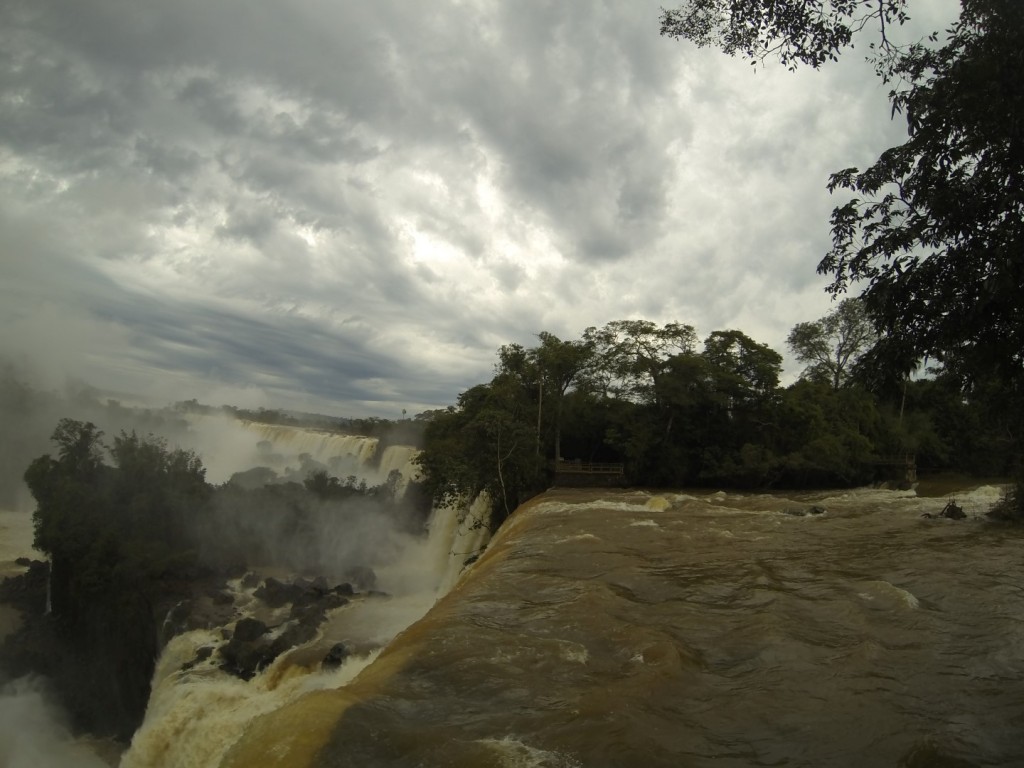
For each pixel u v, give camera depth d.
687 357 55.94
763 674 11.32
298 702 9.43
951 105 7.15
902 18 7.95
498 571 19.80
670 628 13.98
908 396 9.35
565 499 41.47
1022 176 6.88
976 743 8.73
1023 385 8.14
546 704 9.73
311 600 36.97
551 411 56.09
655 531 27.59
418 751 8.12
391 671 11.03
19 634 44.12
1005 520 30.62
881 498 44.91
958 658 12.13
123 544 42.16
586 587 17.23
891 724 9.32
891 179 7.87
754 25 9.06
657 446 56.41
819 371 75.19
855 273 8.11
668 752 8.34
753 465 53.47
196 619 34.50
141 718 37.00
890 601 16.02
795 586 17.72
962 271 7.13
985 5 6.86
